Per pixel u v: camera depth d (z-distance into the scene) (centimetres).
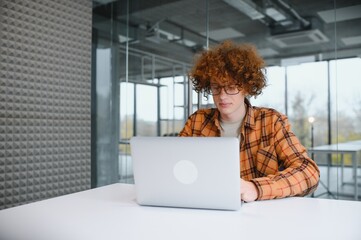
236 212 105
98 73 386
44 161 320
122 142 377
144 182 112
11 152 293
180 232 87
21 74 299
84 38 357
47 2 320
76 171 351
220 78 136
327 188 294
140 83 370
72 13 345
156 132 359
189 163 105
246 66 139
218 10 336
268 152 142
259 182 118
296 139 140
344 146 286
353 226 90
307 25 304
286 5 310
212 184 104
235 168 101
